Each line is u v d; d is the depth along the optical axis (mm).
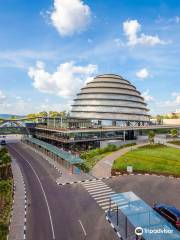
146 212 29922
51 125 117188
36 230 31406
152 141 107562
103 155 83500
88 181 54406
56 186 50938
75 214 36438
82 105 151625
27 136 136500
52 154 82438
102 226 32531
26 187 50156
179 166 65250
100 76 162375
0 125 137125
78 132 98938
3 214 36250
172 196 44219
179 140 120812
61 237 29703
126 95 154125
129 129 120500
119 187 50000
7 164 63500
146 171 62344
